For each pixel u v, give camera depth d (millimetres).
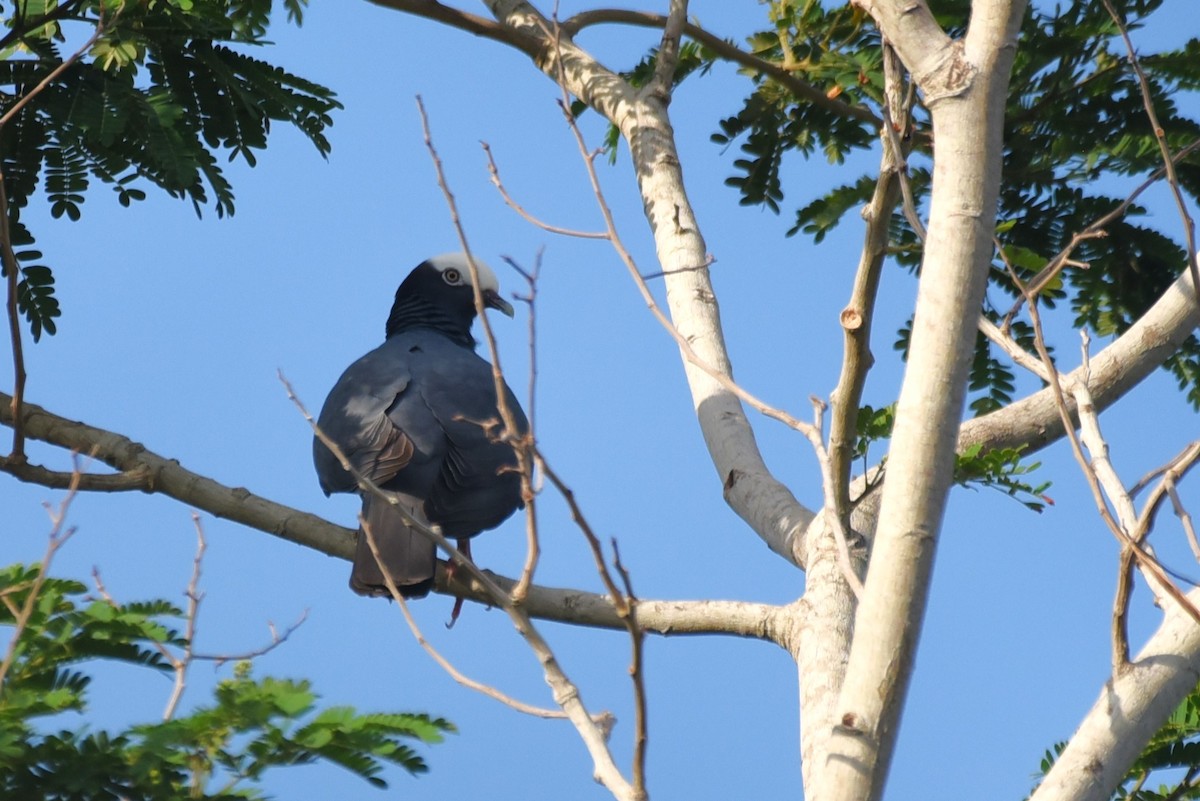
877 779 6402
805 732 8445
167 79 11719
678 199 12281
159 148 11039
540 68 13984
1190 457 7023
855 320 8336
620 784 6359
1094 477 6988
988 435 11195
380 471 11445
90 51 11164
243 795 6758
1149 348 11367
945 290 6637
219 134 11844
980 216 6691
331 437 11859
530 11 14219
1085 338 8297
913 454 6512
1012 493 9773
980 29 6895
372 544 7234
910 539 6457
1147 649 7020
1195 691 8969
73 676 7516
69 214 11094
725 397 11148
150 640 7625
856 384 8625
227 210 11391
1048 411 11336
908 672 6449
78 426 11156
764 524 10344
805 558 9852
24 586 7633
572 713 6680
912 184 12523
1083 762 6801
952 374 6559
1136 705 6859
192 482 10828
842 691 6559
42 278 11172
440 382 12203
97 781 6742
